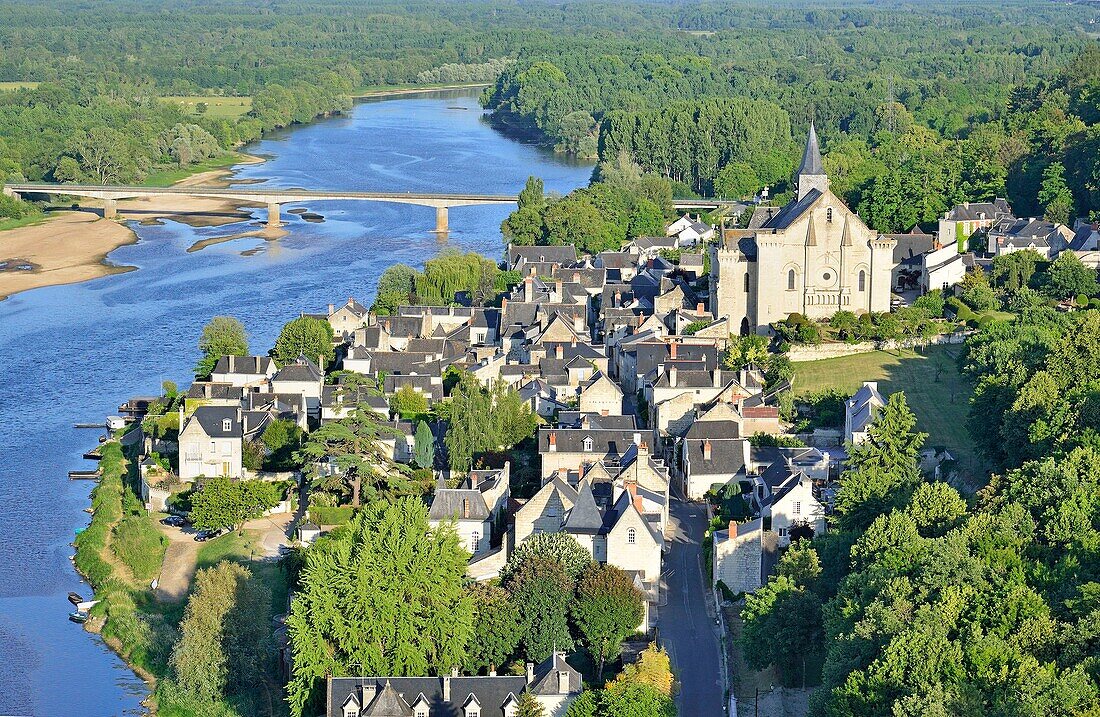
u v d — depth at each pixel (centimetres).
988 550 19912
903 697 16275
